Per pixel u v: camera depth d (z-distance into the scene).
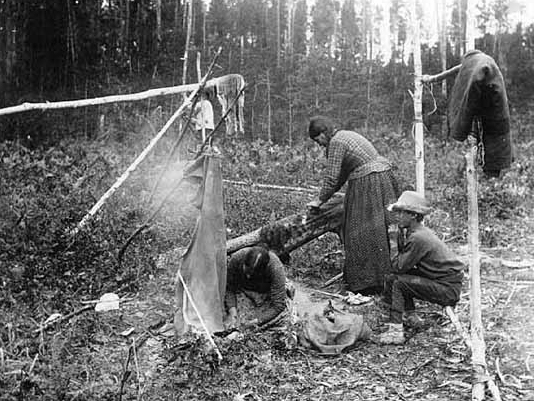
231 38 41.09
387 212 6.26
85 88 25.80
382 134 26.77
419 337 5.25
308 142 24.02
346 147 6.41
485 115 4.16
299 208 9.73
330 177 6.43
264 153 16.42
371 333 5.26
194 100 6.57
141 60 29.44
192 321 4.90
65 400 4.00
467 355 4.80
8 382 4.07
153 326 5.34
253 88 34.94
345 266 6.44
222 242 5.07
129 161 13.54
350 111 35.03
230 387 4.31
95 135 22.97
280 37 46.50
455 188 12.20
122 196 9.23
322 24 49.16
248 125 33.50
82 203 8.50
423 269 5.16
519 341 5.05
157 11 30.94
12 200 8.64
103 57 27.58
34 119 22.97
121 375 4.33
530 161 16.73
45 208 8.15
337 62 39.03
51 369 4.25
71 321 5.31
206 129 10.60
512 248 8.47
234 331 5.00
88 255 6.74
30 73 25.62
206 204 5.03
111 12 28.25
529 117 34.94
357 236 6.29
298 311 5.38
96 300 5.99
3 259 6.43
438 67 40.16
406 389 4.37
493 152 4.23
